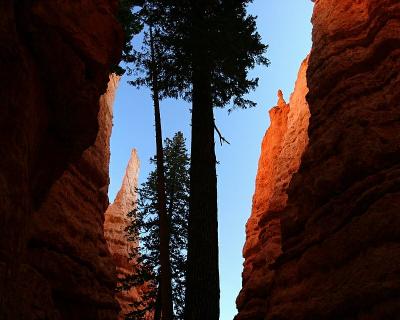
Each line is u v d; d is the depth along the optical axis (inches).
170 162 1018.1
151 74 477.1
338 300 338.0
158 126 390.3
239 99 520.1
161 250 335.0
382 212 337.7
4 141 189.2
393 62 430.3
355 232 358.3
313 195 449.4
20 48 206.5
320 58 543.5
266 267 809.5
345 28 530.0
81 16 266.5
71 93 270.5
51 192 539.5
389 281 298.7
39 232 470.9
